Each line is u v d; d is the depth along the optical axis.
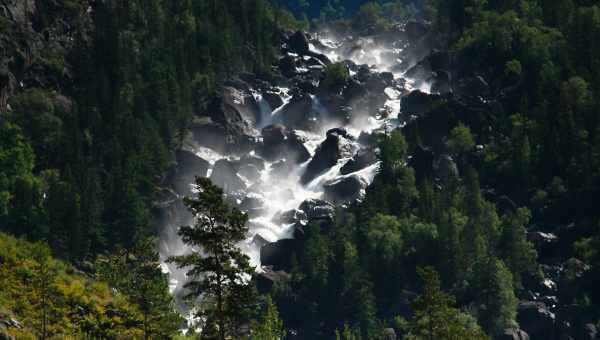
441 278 189.12
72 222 180.50
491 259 182.38
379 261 189.75
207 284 67.44
